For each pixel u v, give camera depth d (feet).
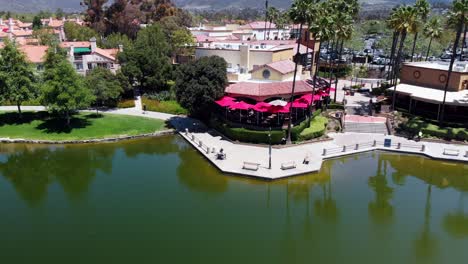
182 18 508.53
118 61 279.69
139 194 142.51
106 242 110.73
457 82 212.84
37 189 150.20
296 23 179.22
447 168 164.35
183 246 108.47
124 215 126.52
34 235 115.14
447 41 417.08
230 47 275.39
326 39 184.96
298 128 185.88
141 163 174.40
